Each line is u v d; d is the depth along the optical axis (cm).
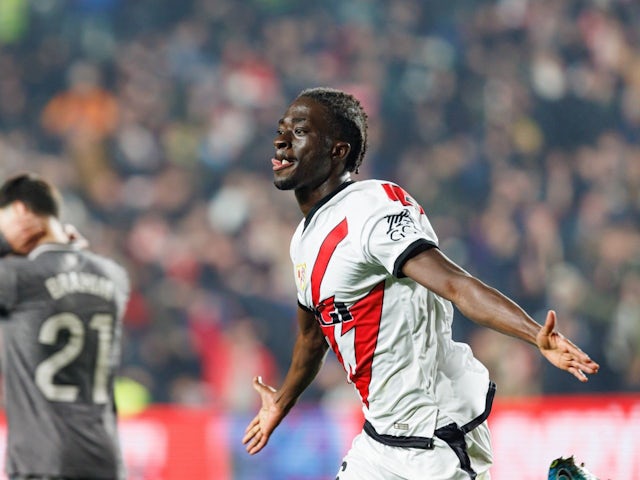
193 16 5806
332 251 1296
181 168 5003
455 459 1319
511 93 5469
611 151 5294
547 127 5425
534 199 4944
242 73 5472
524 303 4466
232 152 5116
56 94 5412
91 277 1614
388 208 1271
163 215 4762
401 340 1307
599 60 5706
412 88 5506
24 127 5284
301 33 5741
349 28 5775
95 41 5656
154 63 5541
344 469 1391
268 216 4716
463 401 1345
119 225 4716
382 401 1331
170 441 2581
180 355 3969
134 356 3891
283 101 5488
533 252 4581
